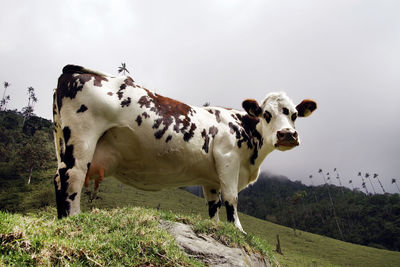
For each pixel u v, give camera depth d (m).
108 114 4.62
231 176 5.50
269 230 53.41
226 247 3.99
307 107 6.26
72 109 4.50
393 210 94.94
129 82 5.02
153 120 4.93
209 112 5.82
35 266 2.41
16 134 96.19
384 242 78.44
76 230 3.40
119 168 5.05
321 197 137.12
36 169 66.94
